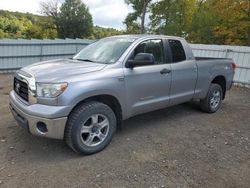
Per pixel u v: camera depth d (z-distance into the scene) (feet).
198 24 92.94
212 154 14.10
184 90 18.08
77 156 13.01
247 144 15.71
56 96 11.76
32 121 12.03
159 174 11.82
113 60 14.48
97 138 13.48
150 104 15.79
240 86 37.73
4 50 42.32
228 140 16.11
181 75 17.48
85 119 12.59
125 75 14.11
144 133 16.26
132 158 13.06
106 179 11.21
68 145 12.96
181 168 12.44
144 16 116.88
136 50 15.12
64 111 11.83
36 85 12.11
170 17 108.37
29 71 13.28
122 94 14.05
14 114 13.57
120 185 10.87
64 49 50.72
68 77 12.28
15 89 14.35
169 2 111.86
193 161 13.19
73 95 11.99
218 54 40.40
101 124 13.41
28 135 15.11
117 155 13.28
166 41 17.11
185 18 105.60
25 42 44.55
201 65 19.21
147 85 15.29
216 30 77.77
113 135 14.14
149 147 14.37
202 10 102.06
